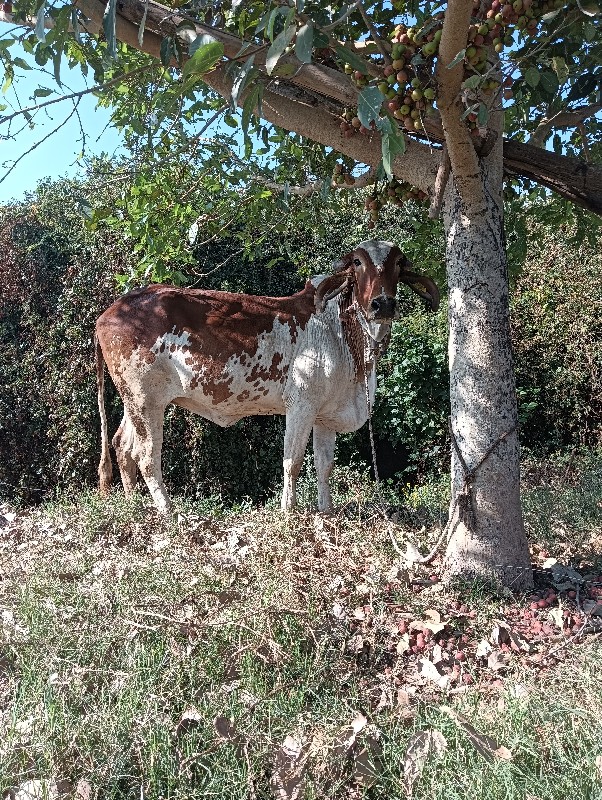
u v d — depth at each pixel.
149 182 5.93
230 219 6.55
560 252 10.65
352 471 8.52
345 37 4.44
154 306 5.82
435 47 3.61
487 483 4.39
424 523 5.73
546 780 2.56
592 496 6.34
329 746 2.81
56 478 9.25
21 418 9.30
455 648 3.86
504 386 4.41
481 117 3.53
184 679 3.35
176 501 6.09
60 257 9.70
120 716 2.96
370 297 5.05
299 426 5.57
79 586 4.15
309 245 10.91
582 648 3.63
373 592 4.15
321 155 6.18
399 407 9.88
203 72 3.31
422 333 10.00
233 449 9.30
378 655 3.72
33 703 3.06
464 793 2.58
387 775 2.81
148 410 5.92
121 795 2.63
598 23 3.85
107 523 5.60
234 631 3.62
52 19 3.86
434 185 4.59
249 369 5.65
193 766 2.81
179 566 4.37
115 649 3.55
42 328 9.39
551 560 4.78
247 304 5.74
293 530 5.04
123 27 4.04
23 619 3.84
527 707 3.04
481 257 4.40
